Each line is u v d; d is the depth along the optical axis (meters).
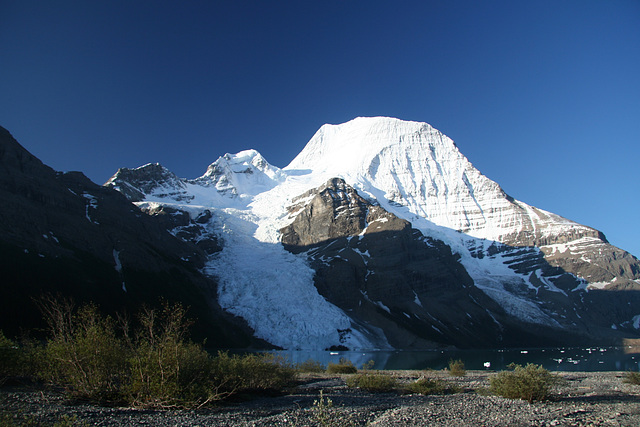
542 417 29.14
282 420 26.56
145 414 26.52
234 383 35.06
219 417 26.89
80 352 29.20
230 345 162.88
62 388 32.41
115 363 30.20
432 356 152.50
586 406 33.69
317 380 55.38
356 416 28.98
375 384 43.84
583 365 115.88
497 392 40.03
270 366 40.91
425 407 32.81
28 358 33.78
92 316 31.53
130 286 166.62
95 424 23.33
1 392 29.00
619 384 53.31
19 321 109.81
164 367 29.31
